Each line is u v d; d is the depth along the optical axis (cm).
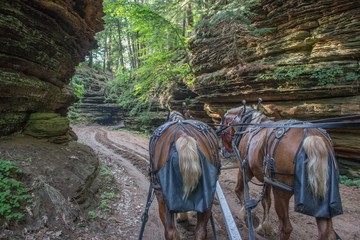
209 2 1877
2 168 495
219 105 1530
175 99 2103
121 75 2936
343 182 920
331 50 965
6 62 612
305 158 330
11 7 595
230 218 383
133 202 724
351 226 589
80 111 3331
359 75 897
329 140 357
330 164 322
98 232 517
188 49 1831
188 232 548
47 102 848
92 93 3538
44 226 461
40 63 731
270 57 1181
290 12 1088
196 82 1680
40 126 739
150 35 2012
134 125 2769
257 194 798
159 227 578
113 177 905
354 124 295
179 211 335
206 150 378
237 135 549
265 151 395
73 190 576
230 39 1411
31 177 525
